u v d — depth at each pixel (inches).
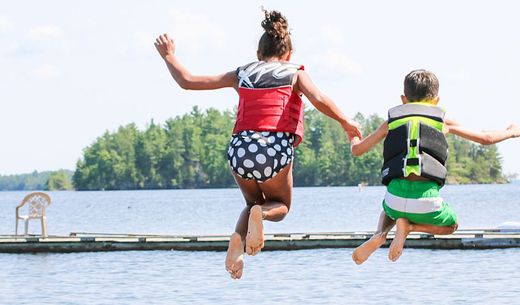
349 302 775.1
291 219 2514.8
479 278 916.0
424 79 346.6
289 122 340.5
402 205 338.6
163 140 7751.0
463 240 1197.1
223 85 350.9
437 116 341.4
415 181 338.3
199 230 2055.9
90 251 1233.4
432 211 336.8
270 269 1008.2
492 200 4109.3
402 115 343.0
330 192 6092.5
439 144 339.0
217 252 1213.7
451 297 797.9
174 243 1240.2
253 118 339.9
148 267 1045.8
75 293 850.1
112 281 931.3
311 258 1109.1
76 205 4293.8
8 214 3390.7
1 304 783.1
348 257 1113.4
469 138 355.6
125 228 2182.6
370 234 1277.1
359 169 7504.9
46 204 1309.1
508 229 1321.4
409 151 338.0
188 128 7726.4
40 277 967.0
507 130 361.1
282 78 341.7
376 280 911.7
